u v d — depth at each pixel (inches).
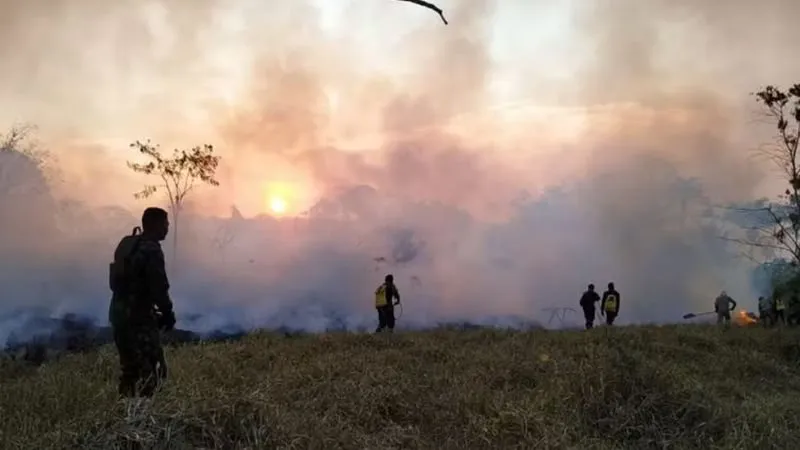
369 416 317.1
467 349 543.8
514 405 323.3
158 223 289.7
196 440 249.9
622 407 319.9
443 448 281.3
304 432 269.6
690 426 310.3
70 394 315.6
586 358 452.1
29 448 238.7
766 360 528.4
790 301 841.5
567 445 283.7
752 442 283.3
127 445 238.5
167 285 285.6
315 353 523.2
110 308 290.2
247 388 326.0
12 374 435.8
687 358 521.7
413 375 402.0
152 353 284.4
